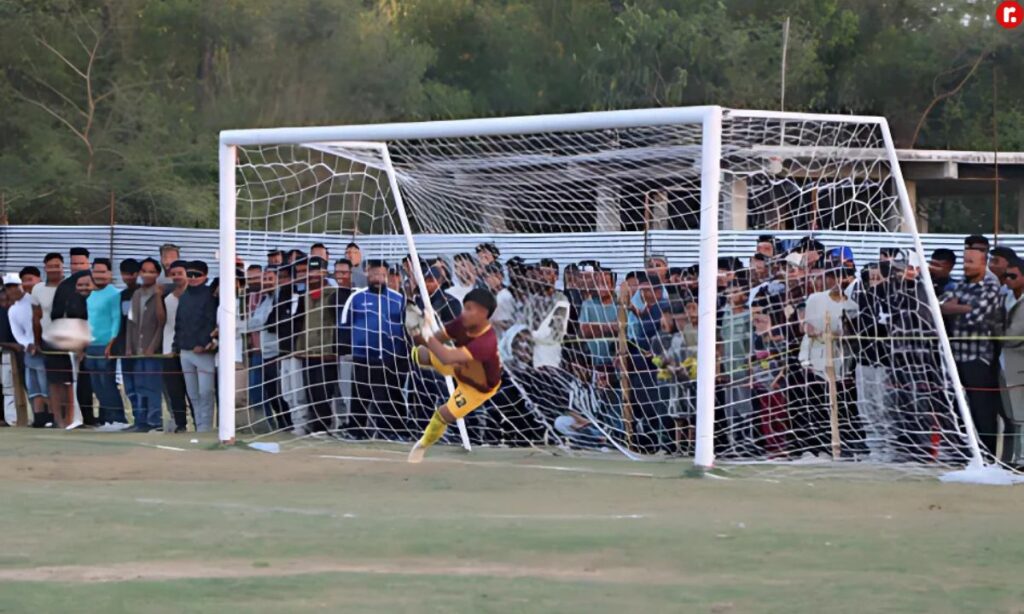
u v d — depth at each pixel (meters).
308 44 60.84
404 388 27.19
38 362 30.44
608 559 13.14
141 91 61.47
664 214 32.84
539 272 26.64
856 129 24.73
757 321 23.92
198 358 28.61
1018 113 63.16
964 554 13.48
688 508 17.33
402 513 16.53
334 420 27.83
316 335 27.72
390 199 33.47
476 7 64.12
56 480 20.22
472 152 27.64
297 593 11.23
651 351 24.97
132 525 15.27
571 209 31.83
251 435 27.89
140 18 61.47
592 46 60.19
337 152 27.44
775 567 12.73
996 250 22.64
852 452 23.61
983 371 22.48
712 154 21.56
